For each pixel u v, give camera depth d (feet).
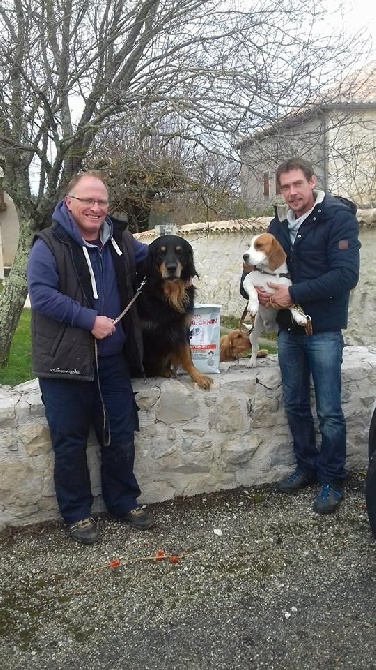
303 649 7.90
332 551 10.28
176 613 8.71
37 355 9.78
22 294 19.16
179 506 11.94
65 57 14.93
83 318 9.47
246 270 11.76
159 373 12.19
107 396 10.63
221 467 12.42
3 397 10.98
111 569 9.82
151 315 11.12
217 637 8.17
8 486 10.76
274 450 12.81
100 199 9.62
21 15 14.15
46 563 9.99
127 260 10.64
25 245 18.93
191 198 21.86
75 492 10.59
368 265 25.73
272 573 9.68
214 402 12.03
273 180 17.20
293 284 11.43
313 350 11.47
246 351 14.64
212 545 10.54
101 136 16.08
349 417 13.26
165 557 10.17
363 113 19.65
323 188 18.13
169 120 15.21
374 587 9.25
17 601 9.02
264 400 12.48
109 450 10.80
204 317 12.25
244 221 21.07
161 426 11.76
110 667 7.61
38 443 10.82
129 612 8.74
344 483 12.87
